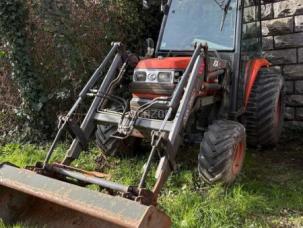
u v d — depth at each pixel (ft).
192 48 16.15
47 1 19.49
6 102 20.57
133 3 22.76
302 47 22.97
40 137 19.86
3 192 11.61
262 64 18.71
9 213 11.83
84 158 17.15
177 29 16.79
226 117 15.51
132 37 23.11
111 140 15.89
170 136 11.57
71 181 11.89
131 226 9.00
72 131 12.85
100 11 21.40
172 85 13.61
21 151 18.37
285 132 23.22
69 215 11.66
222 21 16.21
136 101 14.28
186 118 12.26
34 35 20.04
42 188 10.50
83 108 19.29
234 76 15.76
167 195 13.65
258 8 19.48
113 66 14.40
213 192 13.07
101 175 11.96
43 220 11.78
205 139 13.37
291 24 23.24
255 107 17.61
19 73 19.48
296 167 17.46
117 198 9.67
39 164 12.03
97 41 21.16
